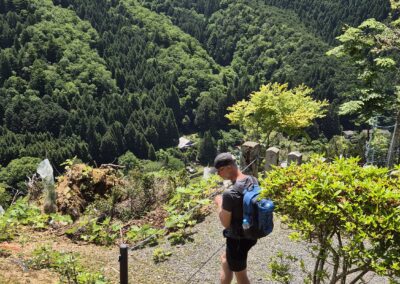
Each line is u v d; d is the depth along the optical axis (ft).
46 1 431.43
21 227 23.59
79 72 368.89
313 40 425.28
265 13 500.33
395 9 45.55
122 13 513.45
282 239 20.25
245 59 466.70
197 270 18.51
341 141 62.23
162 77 411.54
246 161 25.20
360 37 42.65
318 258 11.98
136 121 332.19
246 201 11.79
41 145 257.14
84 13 462.19
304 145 101.50
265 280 17.11
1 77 337.52
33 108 299.79
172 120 343.46
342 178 11.71
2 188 34.65
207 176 27.99
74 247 21.43
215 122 362.33
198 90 403.54
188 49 467.11
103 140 289.53
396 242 10.50
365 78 43.45
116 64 406.82
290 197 11.34
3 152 246.47
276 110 53.11
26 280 15.92
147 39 473.67
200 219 23.32
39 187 30.17
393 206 10.76
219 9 550.36
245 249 12.73
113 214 25.63
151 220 24.97
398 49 41.93
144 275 18.25
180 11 567.18
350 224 10.59
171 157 306.96
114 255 20.57
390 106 43.50
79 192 27.12
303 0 556.10
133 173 28.40
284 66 403.75
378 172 12.05
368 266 10.87
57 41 381.81
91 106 329.31
